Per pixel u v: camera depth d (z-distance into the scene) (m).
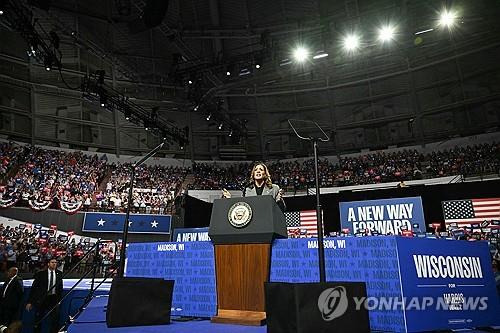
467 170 21.42
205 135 30.44
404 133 27.36
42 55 19.95
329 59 26.69
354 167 25.72
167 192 25.03
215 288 4.25
